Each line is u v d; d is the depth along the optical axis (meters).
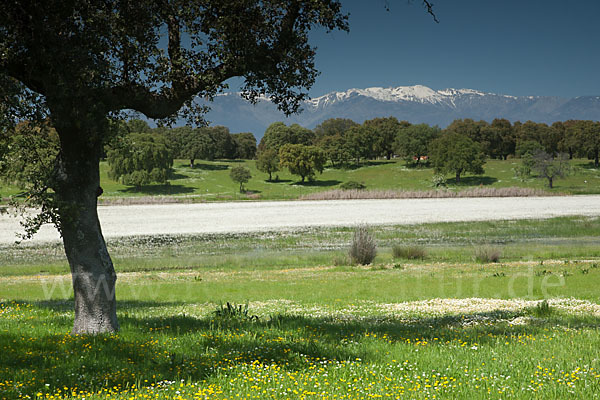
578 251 37.97
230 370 8.15
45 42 9.82
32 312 15.97
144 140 124.12
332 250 44.12
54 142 12.26
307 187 136.50
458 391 6.86
